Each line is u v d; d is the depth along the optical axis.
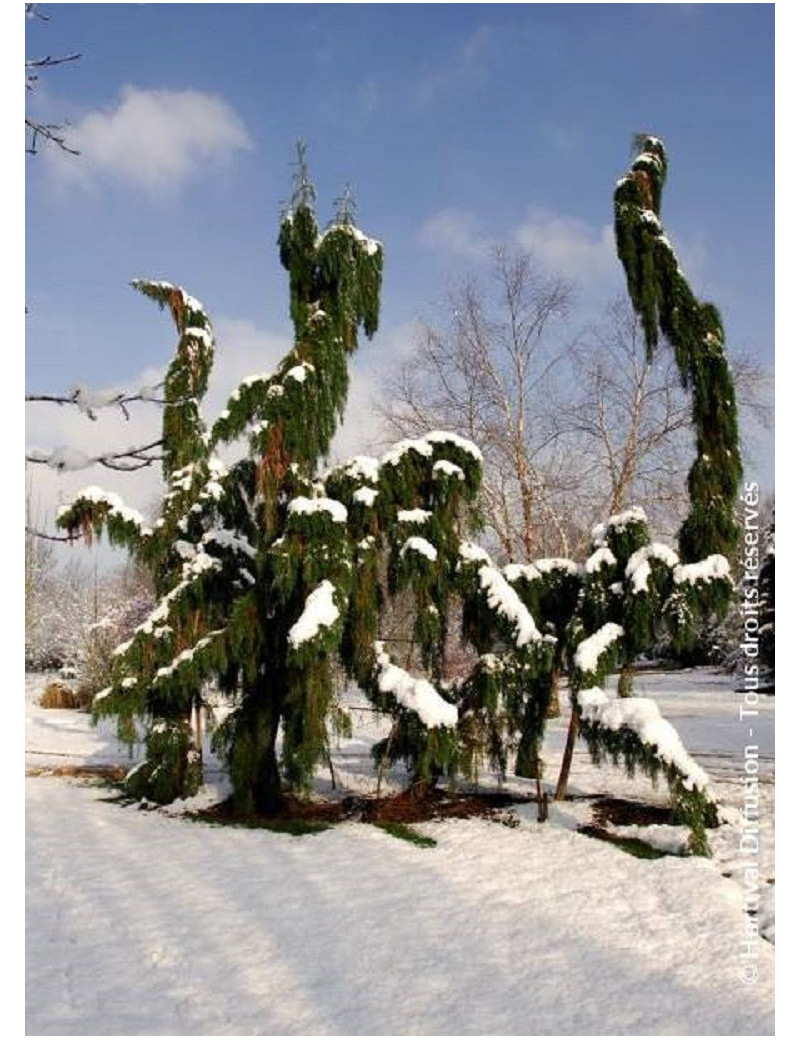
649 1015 4.09
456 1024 4.04
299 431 8.37
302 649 7.52
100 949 5.01
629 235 9.35
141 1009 4.24
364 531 8.59
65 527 9.28
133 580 24.48
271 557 8.18
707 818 7.08
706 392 8.87
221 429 8.71
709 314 9.08
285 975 4.64
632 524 8.41
